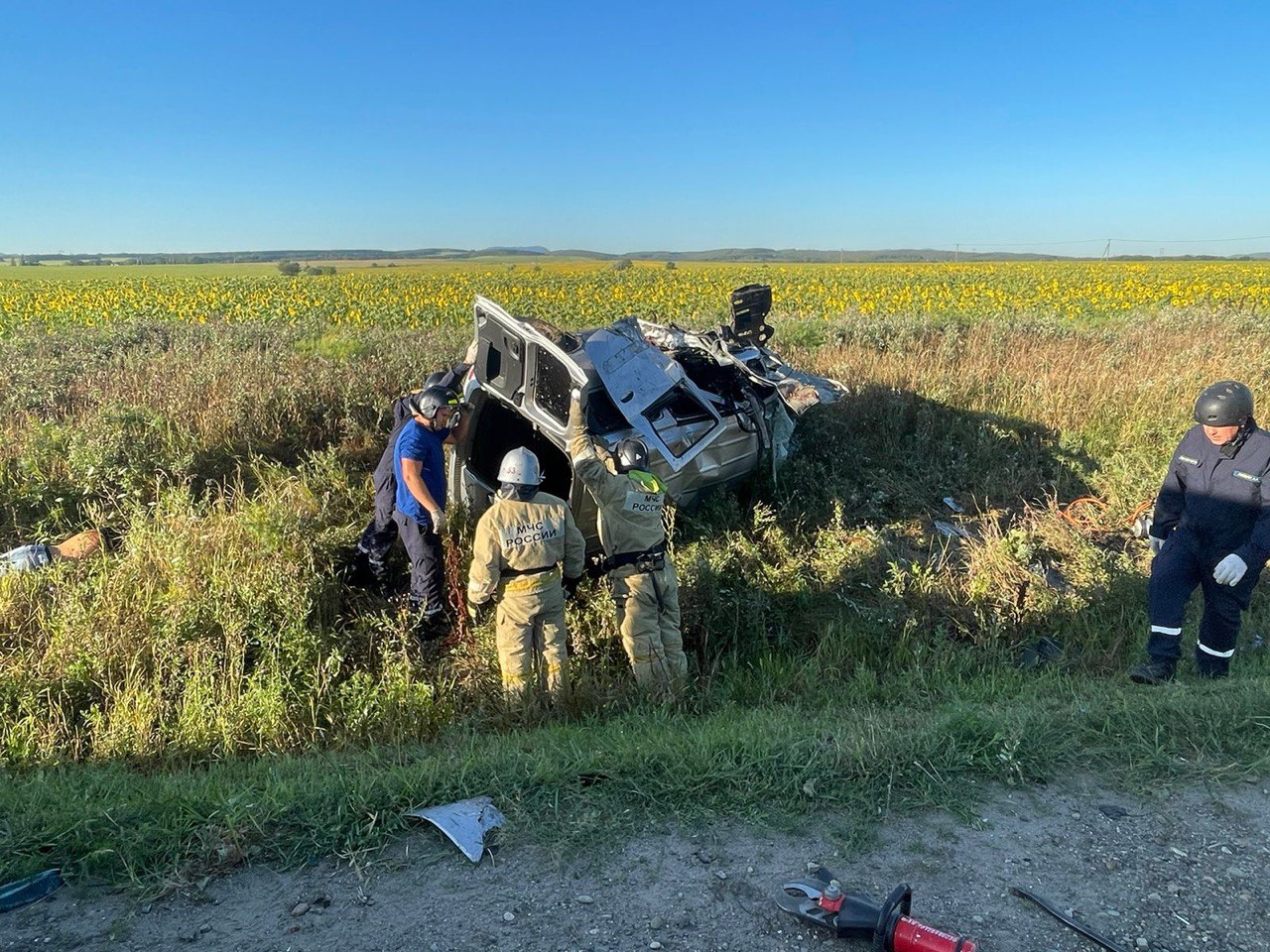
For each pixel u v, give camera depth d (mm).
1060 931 2506
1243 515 4371
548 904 2627
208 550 5652
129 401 8570
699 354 7340
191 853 2852
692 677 5258
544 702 4676
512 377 6125
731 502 6961
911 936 2311
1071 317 19547
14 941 2469
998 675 5125
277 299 23188
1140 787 3240
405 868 2811
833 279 36719
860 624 5719
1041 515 7395
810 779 3205
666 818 3053
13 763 4156
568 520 4777
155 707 4516
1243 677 4566
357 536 6250
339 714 4660
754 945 2447
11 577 5523
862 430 8938
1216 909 2600
